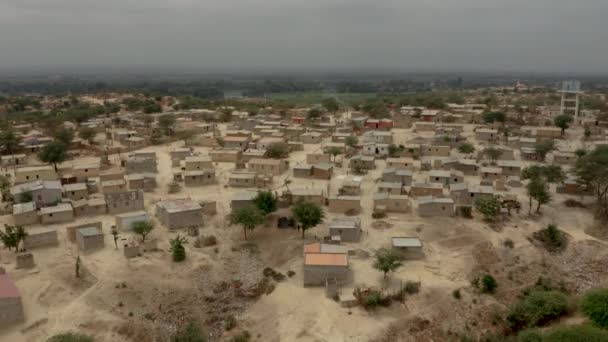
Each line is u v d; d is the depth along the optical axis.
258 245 94.25
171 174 135.88
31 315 72.12
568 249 98.69
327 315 75.19
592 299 71.25
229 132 177.62
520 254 94.94
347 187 119.50
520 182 127.62
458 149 159.50
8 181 122.25
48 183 112.38
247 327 75.12
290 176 134.50
